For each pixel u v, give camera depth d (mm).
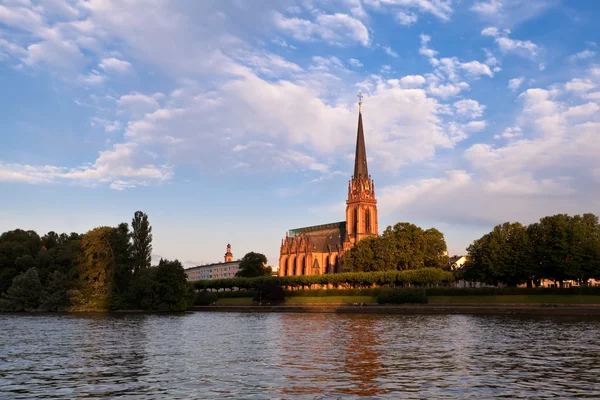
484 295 144250
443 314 125875
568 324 87875
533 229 150250
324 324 95875
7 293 147125
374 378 37969
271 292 178875
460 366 43500
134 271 150750
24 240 170750
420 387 34750
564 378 37969
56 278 144375
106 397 32344
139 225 156750
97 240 142250
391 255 186375
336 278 185625
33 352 54250
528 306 126000
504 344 59344
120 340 66625
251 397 32031
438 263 188875
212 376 39188
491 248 152375
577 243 138000
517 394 32750
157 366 44344
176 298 149875
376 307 143750
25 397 32531
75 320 107312
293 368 42750
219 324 96938
